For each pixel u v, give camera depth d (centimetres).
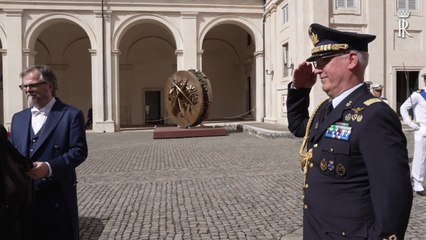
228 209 732
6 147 306
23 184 307
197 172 1116
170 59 3616
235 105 3725
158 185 957
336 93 255
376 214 217
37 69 374
